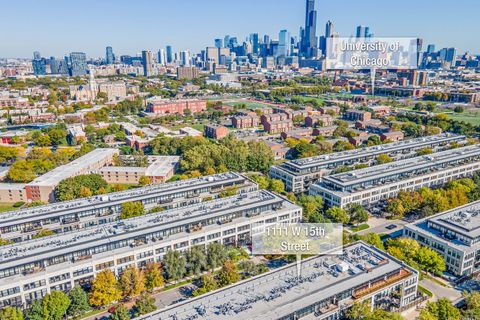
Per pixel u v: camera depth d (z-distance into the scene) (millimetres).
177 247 150750
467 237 150250
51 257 131125
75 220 172875
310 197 199125
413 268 131500
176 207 182500
